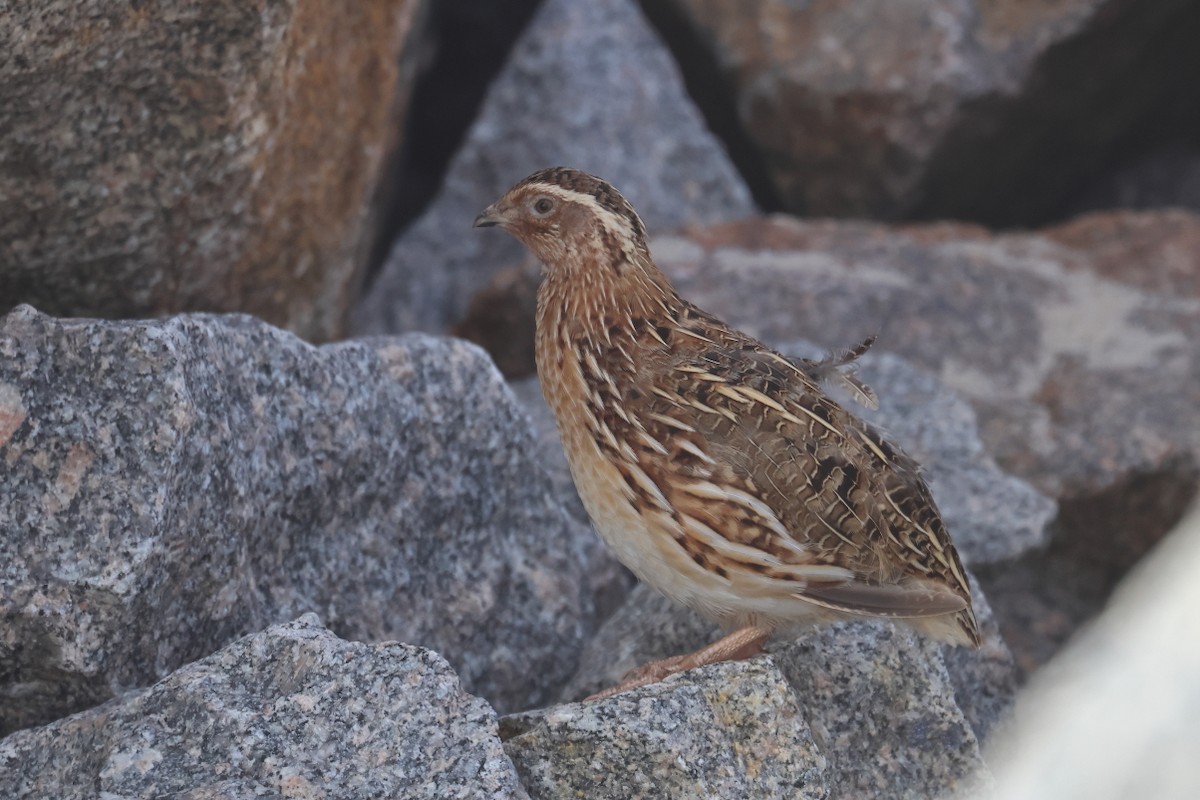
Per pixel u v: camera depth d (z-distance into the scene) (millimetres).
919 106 19672
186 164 10305
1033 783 9906
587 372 9148
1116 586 14703
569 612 10922
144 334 8586
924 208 20516
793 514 8641
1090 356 16312
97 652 8172
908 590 8648
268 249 11641
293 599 9414
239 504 8922
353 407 9898
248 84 10109
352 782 7344
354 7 11383
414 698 7703
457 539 10578
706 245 17906
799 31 20406
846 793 8859
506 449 10961
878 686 9180
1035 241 18922
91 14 9062
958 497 12531
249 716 7590
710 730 8078
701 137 19906
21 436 8398
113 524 8203
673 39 21516
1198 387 15727
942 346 16250
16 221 10133
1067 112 20531
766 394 8867
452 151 21625
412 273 18906
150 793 7219
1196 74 21422
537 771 7977
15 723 8617
